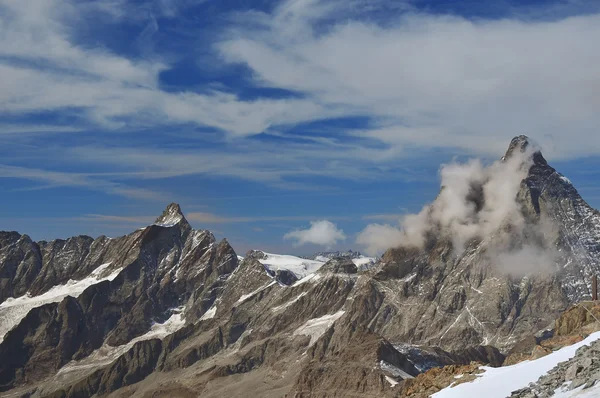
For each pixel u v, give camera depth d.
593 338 124.50
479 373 130.62
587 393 93.94
